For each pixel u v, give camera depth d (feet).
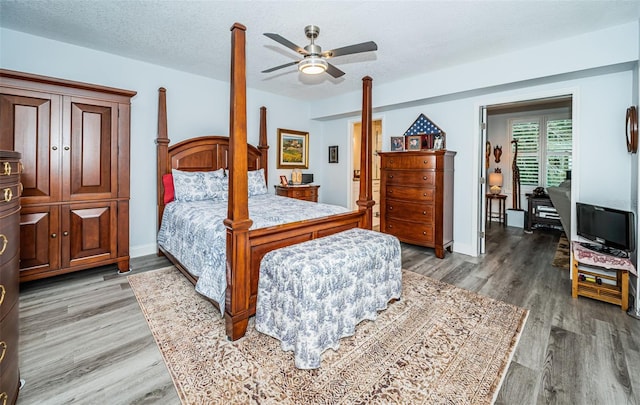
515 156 20.43
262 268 6.68
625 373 5.47
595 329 6.98
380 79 13.53
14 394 4.57
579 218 9.74
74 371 5.47
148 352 6.06
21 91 8.21
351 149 18.26
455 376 5.40
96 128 9.52
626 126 8.69
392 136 15.48
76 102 9.12
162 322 7.20
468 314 7.72
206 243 7.64
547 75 9.70
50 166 8.77
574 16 7.97
